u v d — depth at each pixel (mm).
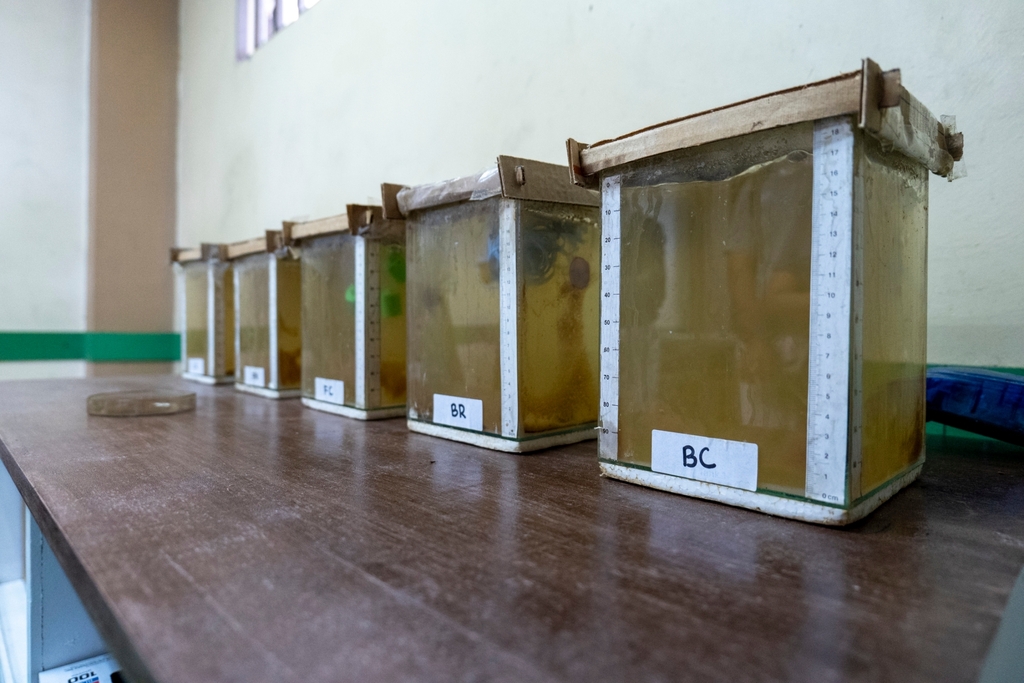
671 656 225
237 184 1529
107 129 1724
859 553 323
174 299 1833
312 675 211
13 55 1658
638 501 404
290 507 390
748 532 351
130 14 1750
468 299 562
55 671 512
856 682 209
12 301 1661
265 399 867
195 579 291
